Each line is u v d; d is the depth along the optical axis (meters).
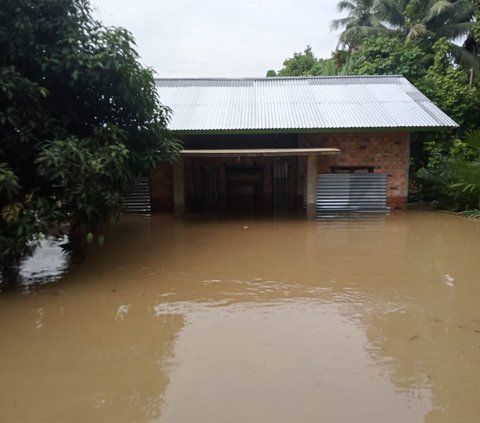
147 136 6.12
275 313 3.96
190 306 4.15
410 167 12.29
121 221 9.00
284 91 11.52
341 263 5.64
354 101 10.54
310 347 3.26
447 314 3.91
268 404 2.52
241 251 6.31
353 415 2.42
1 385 2.78
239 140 10.47
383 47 14.44
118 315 3.94
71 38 4.97
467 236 7.31
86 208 4.72
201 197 10.45
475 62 17.02
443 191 9.92
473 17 17.66
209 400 2.57
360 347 3.26
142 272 5.28
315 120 9.45
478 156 9.77
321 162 10.01
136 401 2.58
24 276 5.13
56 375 2.89
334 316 3.88
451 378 2.82
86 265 5.61
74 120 5.52
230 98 11.05
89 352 3.22
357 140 9.95
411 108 9.94
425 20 17.33
